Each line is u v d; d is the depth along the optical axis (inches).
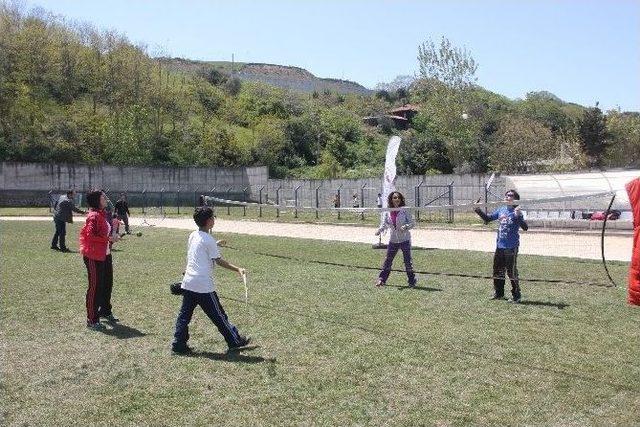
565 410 229.5
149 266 617.6
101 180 1959.9
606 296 444.5
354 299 439.2
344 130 2704.2
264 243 866.8
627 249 732.0
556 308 403.2
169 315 394.3
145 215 1577.3
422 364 285.1
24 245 802.2
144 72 2493.8
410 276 491.5
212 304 308.3
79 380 270.1
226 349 315.0
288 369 280.8
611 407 231.9
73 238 902.4
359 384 259.8
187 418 226.8
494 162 2022.6
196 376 273.3
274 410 232.8
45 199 1870.1
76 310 408.5
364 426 217.0
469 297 444.1
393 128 2883.9
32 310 408.5
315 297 447.5
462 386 255.4
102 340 334.6
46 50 2322.8
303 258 690.2
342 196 1726.1
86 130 2145.7
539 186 1033.5
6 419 228.2
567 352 301.4
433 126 2471.7
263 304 423.2
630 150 2201.0
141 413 232.4
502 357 294.8
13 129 1996.8
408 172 2135.8
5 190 1822.1
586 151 2123.5
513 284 426.3
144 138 2233.0
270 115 2783.0
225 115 2689.5
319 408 234.1
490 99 3326.8
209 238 310.8
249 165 2242.9
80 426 221.6
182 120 2496.3
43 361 297.4
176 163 2247.8
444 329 349.4
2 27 2276.1
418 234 979.9
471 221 1149.7
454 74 2134.6
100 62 2439.7
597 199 955.3
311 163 2522.1
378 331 346.0
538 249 753.0
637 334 333.7
